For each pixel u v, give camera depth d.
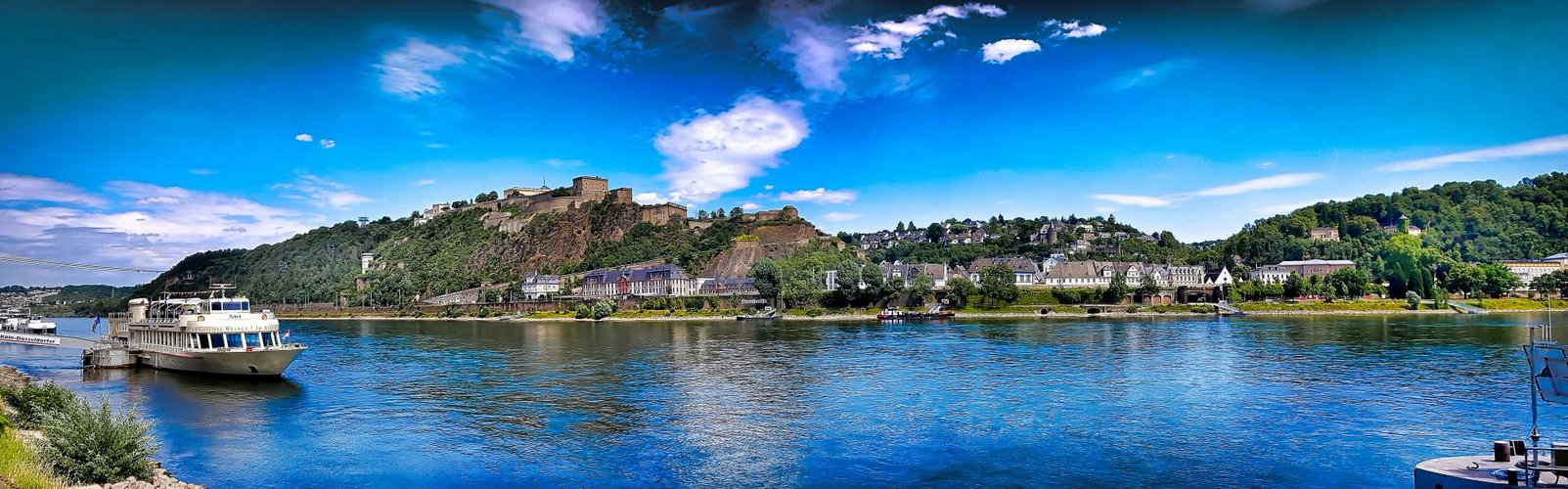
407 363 108.50
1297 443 56.12
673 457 54.78
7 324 170.25
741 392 79.56
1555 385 38.72
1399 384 78.75
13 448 41.19
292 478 50.53
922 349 119.50
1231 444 56.22
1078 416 65.94
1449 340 123.75
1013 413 67.44
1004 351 114.50
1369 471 49.38
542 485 48.75
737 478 49.84
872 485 48.28
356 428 64.00
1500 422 61.78
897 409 69.81
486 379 90.38
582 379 89.62
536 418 67.69
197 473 51.56
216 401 76.56
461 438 60.47
